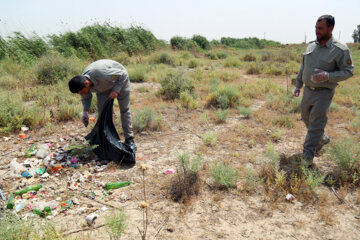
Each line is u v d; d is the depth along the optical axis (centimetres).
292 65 1418
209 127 535
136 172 355
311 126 347
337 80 307
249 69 1259
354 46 2839
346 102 722
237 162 385
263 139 465
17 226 209
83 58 1446
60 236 225
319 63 319
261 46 4228
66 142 448
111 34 1808
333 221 261
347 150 341
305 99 348
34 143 445
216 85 844
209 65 1502
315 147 353
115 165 368
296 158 386
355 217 267
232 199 297
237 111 635
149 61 1535
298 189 305
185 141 464
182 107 662
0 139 457
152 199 297
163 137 481
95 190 314
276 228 254
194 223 260
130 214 271
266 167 353
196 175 341
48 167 354
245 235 245
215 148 434
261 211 278
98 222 259
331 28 305
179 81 768
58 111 573
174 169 362
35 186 312
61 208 279
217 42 3575
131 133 393
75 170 355
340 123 555
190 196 300
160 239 239
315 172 332
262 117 586
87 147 394
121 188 319
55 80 898
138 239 238
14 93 724
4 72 997
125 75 366
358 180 321
